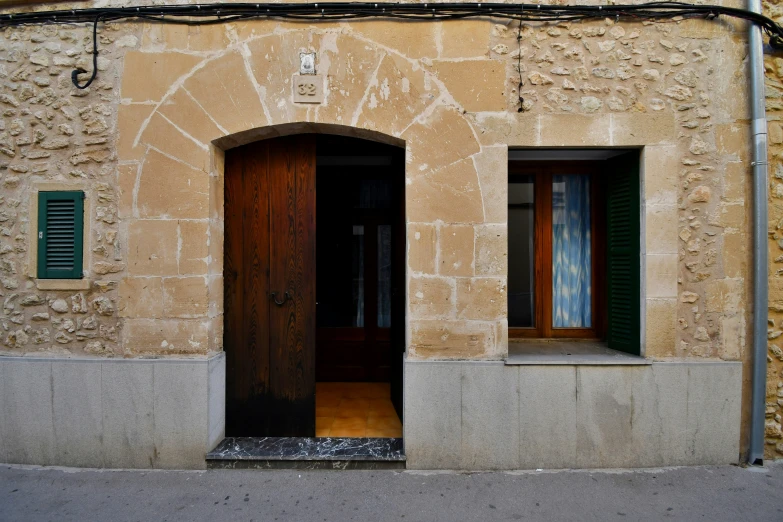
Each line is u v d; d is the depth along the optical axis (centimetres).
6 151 307
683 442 299
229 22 303
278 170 328
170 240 302
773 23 298
